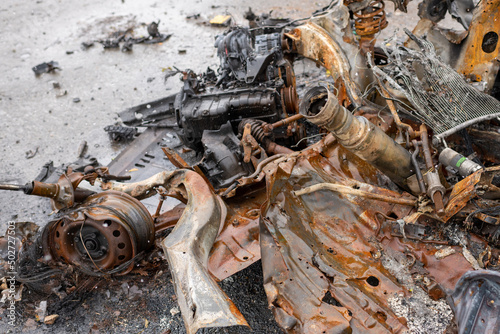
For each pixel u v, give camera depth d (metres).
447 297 3.91
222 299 3.88
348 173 5.07
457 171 4.39
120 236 5.06
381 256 4.36
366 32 5.91
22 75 10.83
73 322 5.23
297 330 3.79
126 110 8.20
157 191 5.56
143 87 9.93
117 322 5.17
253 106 6.39
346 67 5.91
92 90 10.03
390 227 4.52
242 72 6.79
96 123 9.03
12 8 14.08
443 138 4.63
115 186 5.54
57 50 11.69
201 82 6.99
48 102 9.81
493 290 3.50
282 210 4.64
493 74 5.40
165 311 5.23
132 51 11.24
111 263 5.18
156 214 5.87
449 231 4.43
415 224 4.50
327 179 4.97
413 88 4.92
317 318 3.80
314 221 4.70
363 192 4.70
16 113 9.56
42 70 10.78
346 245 4.49
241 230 4.77
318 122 3.93
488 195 4.28
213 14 12.31
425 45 5.36
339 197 4.79
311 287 4.04
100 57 11.19
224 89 6.74
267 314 5.03
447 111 4.75
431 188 4.27
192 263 4.12
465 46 5.58
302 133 6.70
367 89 5.83
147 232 5.27
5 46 12.12
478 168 4.14
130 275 5.61
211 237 4.57
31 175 7.93
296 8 11.91
